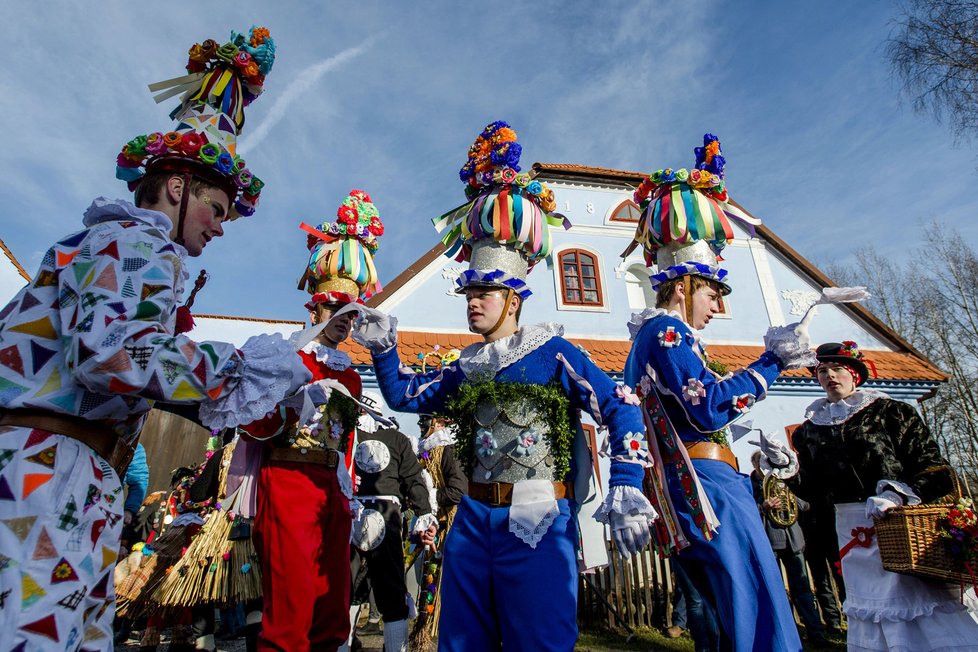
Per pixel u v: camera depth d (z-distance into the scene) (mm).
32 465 1296
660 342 2588
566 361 2354
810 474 3705
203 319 12695
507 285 2584
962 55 12766
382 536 3648
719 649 2408
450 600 2184
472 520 2254
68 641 1267
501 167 2766
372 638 5867
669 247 3018
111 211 1505
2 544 1219
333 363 2898
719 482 2479
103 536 1399
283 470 2578
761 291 12969
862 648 3348
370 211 3559
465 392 2387
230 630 5445
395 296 10945
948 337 24391
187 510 3992
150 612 3635
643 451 2207
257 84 2205
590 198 12805
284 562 2426
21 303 1427
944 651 2996
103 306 1327
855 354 3701
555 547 2078
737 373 2518
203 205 1786
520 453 2219
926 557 3006
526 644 1981
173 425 10930
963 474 22719
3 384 1340
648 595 6500
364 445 3885
